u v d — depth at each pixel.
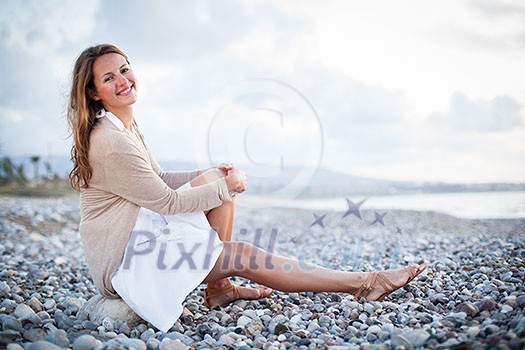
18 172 13.93
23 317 2.37
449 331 2.04
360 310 2.51
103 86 2.42
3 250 4.96
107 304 2.43
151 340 2.13
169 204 2.36
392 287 2.60
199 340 2.26
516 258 3.38
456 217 6.94
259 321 2.42
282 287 2.53
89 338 2.02
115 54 2.48
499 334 1.90
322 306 2.63
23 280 3.59
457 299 2.56
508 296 2.41
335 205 9.53
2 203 9.28
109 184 2.37
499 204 8.30
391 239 5.17
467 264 3.40
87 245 2.42
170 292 2.30
